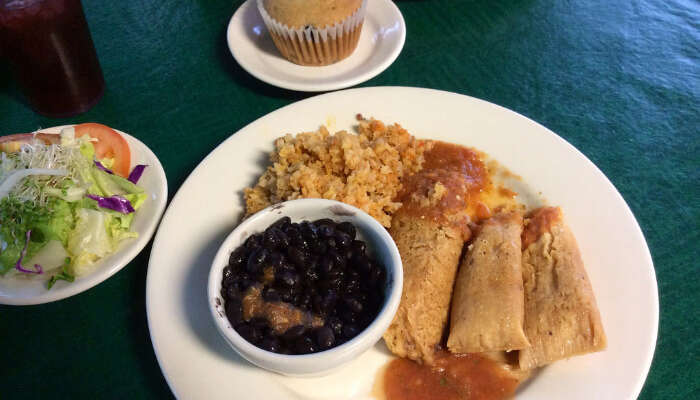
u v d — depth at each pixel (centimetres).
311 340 21
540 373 23
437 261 26
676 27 40
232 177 30
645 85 36
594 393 21
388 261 24
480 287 25
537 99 36
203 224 28
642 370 22
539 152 30
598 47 39
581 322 22
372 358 24
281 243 23
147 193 29
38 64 33
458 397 23
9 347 26
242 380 23
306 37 35
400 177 30
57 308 27
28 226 26
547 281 25
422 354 24
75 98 36
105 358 25
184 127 35
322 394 23
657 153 32
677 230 28
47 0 31
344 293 23
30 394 24
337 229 24
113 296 27
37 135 31
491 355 24
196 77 39
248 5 41
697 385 23
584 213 27
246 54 38
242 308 22
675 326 25
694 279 26
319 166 29
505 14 42
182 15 44
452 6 43
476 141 31
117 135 31
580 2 42
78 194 28
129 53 41
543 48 39
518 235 26
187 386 22
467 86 37
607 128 34
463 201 29
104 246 27
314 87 34
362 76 35
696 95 35
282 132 32
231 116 36
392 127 31
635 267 25
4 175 29
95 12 44
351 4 35
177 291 25
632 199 30
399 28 38
